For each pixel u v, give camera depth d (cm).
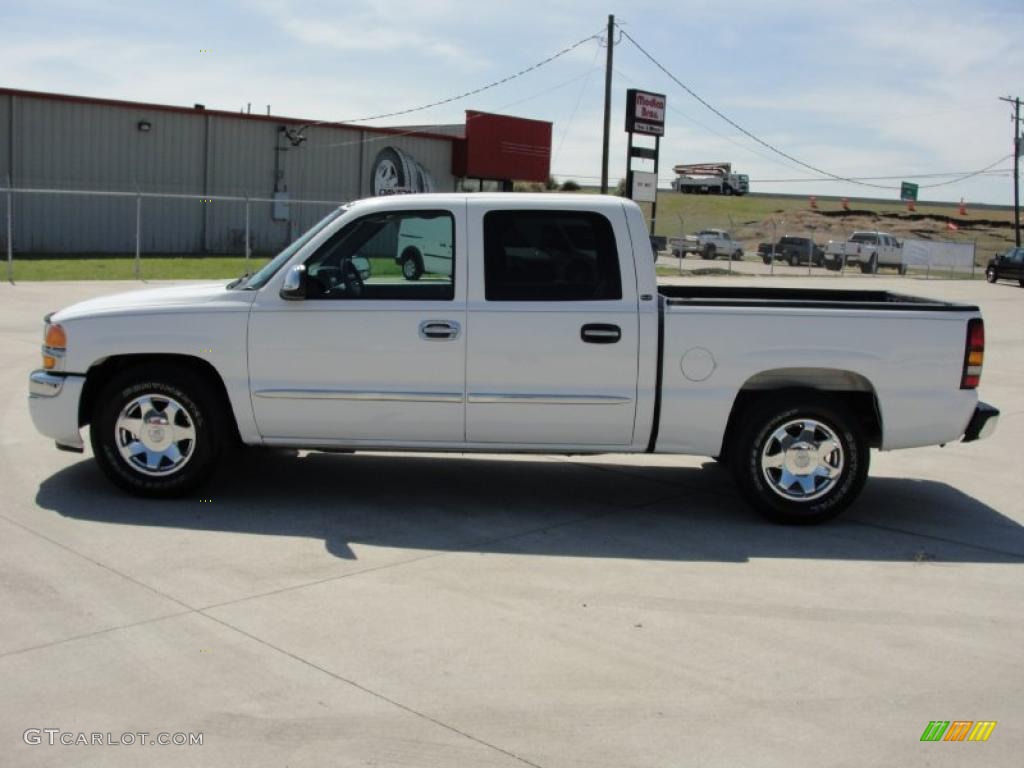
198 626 475
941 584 572
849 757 377
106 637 459
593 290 654
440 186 4581
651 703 413
